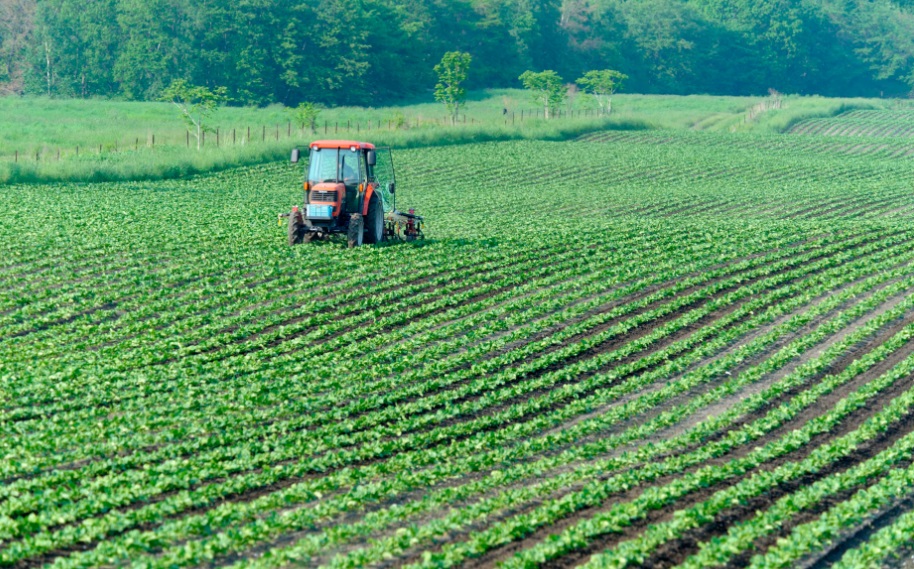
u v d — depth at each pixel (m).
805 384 35.72
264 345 40.12
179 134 140.50
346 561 20.97
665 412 31.81
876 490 24.86
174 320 43.53
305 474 26.66
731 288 52.12
